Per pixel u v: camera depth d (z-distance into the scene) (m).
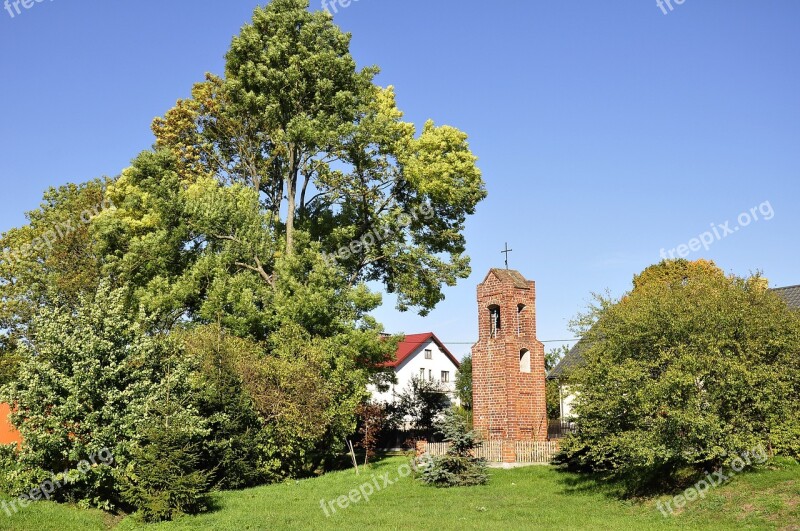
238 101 38.38
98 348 22.77
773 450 22.06
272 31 38.56
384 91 41.69
